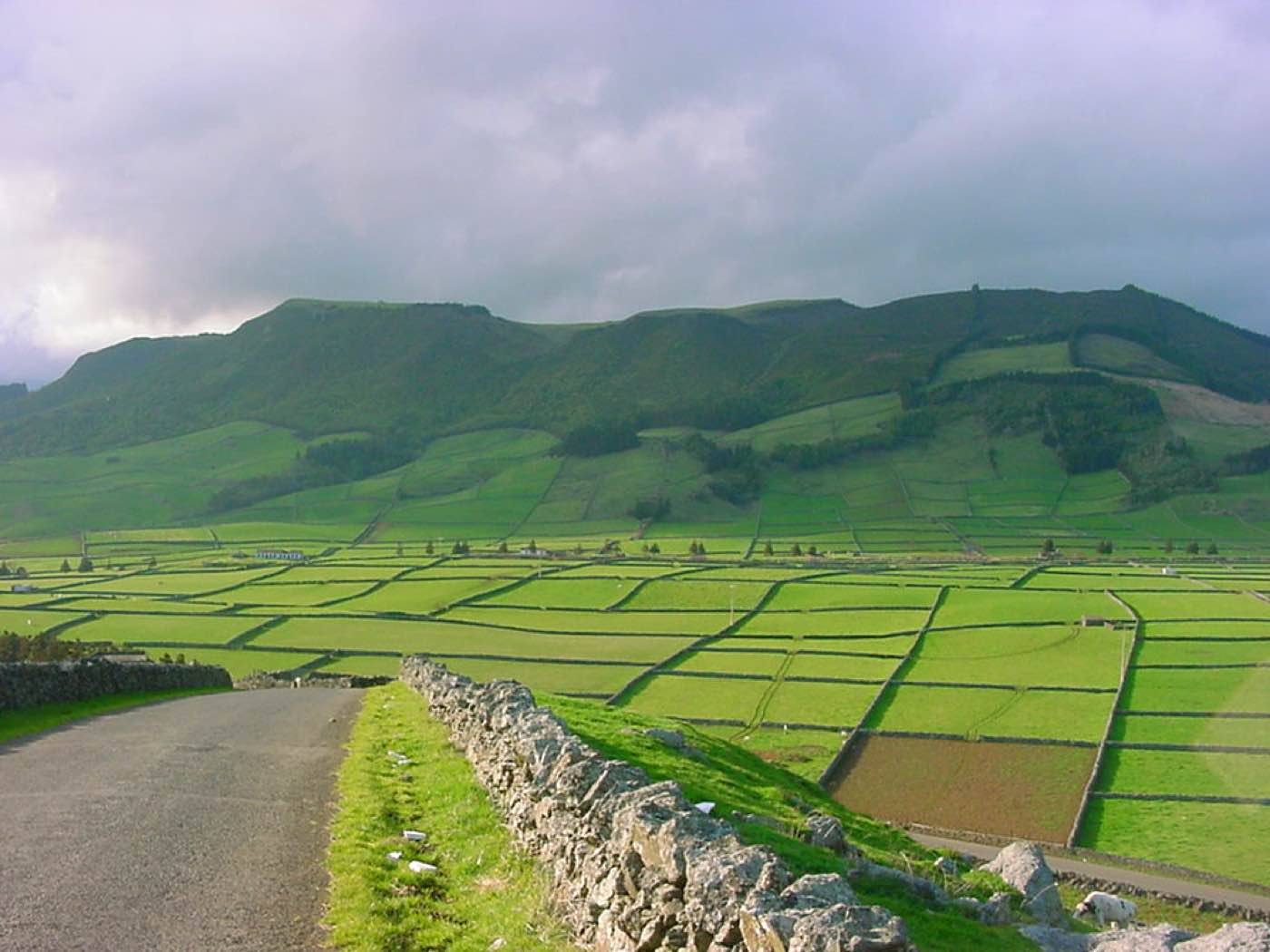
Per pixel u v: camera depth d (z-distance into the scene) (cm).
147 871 1352
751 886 916
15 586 14625
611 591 13850
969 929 1350
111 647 9944
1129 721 7488
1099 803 5850
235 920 1184
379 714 3178
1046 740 7131
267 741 2578
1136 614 11381
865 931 795
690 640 10981
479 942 1174
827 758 6869
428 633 11425
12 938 1089
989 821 5584
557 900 1248
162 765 2138
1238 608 11581
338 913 1225
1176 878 4534
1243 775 6231
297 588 14350
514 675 9456
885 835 2402
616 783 1280
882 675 9244
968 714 7912
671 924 977
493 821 1672
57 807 1702
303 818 1697
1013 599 12569
